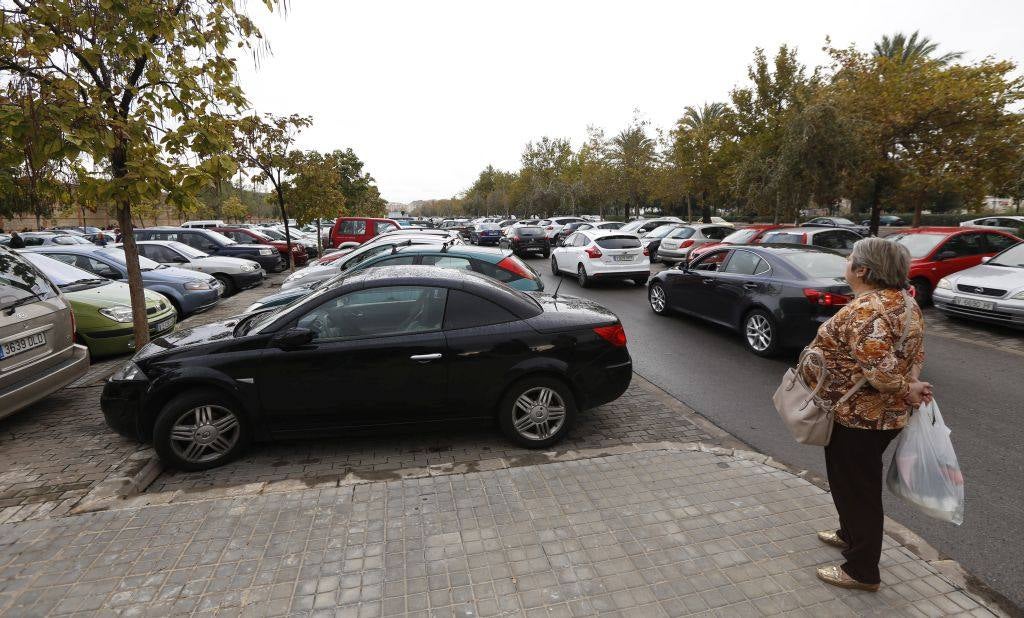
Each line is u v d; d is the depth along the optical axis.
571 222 29.66
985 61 14.45
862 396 2.25
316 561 2.73
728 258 7.91
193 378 3.83
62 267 7.66
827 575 2.53
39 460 3.94
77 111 4.16
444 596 2.49
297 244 20.14
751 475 3.57
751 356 7.01
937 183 15.16
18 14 4.39
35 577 2.63
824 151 15.38
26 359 4.61
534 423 4.14
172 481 3.78
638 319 9.46
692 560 2.71
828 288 6.18
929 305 9.82
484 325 4.06
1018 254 8.20
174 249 13.22
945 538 2.98
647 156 37.84
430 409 4.02
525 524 3.03
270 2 5.16
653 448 4.02
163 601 2.47
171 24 4.65
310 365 3.87
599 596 2.48
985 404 5.07
